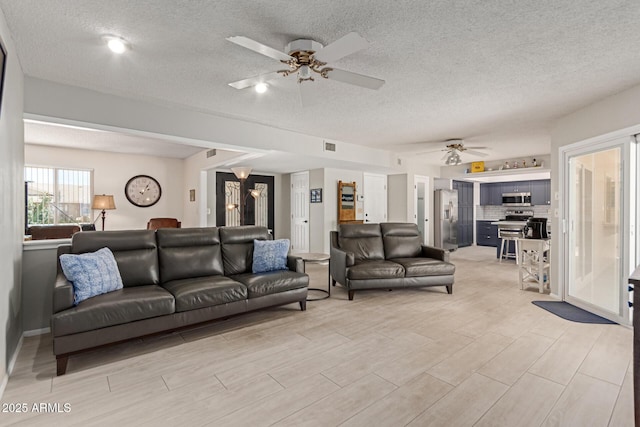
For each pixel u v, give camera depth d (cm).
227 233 375
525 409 184
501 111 387
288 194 760
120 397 197
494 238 954
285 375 222
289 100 350
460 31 214
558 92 325
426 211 825
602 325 315
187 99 345
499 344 271
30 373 224
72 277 247
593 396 197
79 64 263
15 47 234
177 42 229
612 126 332
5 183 211
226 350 261
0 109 186
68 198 609
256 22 204
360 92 326
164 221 640
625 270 315
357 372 226
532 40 225
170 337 287
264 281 326
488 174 770
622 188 320
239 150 445
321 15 196
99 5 186
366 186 745
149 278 309
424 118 416
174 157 718
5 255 212
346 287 417
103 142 552
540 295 425
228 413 181
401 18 199
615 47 235
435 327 310
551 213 428
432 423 172
